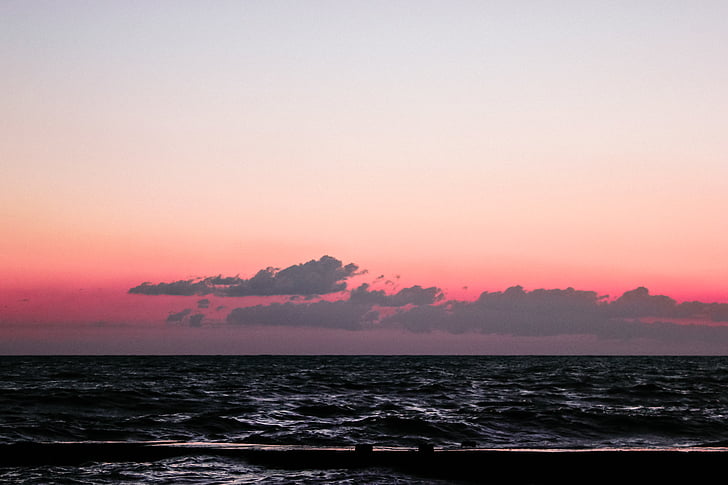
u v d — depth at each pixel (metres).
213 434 23.23
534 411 29.30
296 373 88.38
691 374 89.19
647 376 80.75
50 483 12.30
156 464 13.79
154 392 38.16
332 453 13.94
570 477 12.49
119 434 22.81
